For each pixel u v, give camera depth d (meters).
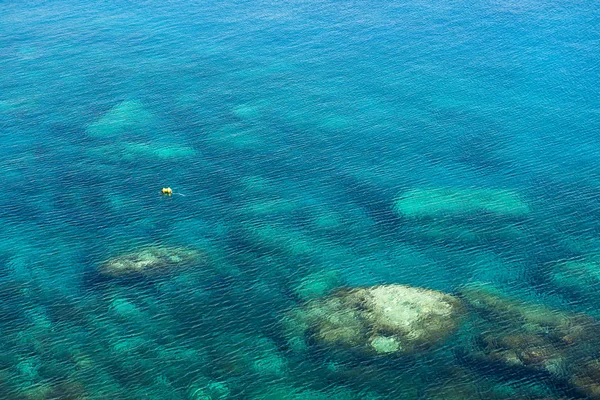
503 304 46.72
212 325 45.50
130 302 47.47
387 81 80.19
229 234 54.59
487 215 56.59
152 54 87.81
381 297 47.31
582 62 83.00
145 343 44.09
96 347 43.78
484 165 63.75
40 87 78.94
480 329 44.50
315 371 41.91
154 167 63.66
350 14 100.31
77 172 62.81
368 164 64.19
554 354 42.22
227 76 81.81
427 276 49.91
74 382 41.22
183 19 99.19
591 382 40.06
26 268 50.84
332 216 56.78
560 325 44.59
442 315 45.56
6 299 47.78
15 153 65.75
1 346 43.75
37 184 61.00
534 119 71.31
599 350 42.44
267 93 77.69
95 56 87.19
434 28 94.44
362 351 43.09
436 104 74.88
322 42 90.88
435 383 40.75
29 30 95.50
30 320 45.94
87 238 54.16
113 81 80.50
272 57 86.69
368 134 69.25
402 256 52.09
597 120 70.69
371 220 56.25
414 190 60.06
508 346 42.94
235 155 65.69
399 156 65.38
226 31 94.75
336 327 44.91
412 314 45.66
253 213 57.16
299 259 51.81
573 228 54.75
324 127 70.56
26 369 42.12
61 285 49.09
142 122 71.50
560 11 98.56
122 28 96.00
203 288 48.81
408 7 102.50
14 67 83.94
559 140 67.38
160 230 55.06
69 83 79.88
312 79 80.94
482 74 81.25
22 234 54.59
